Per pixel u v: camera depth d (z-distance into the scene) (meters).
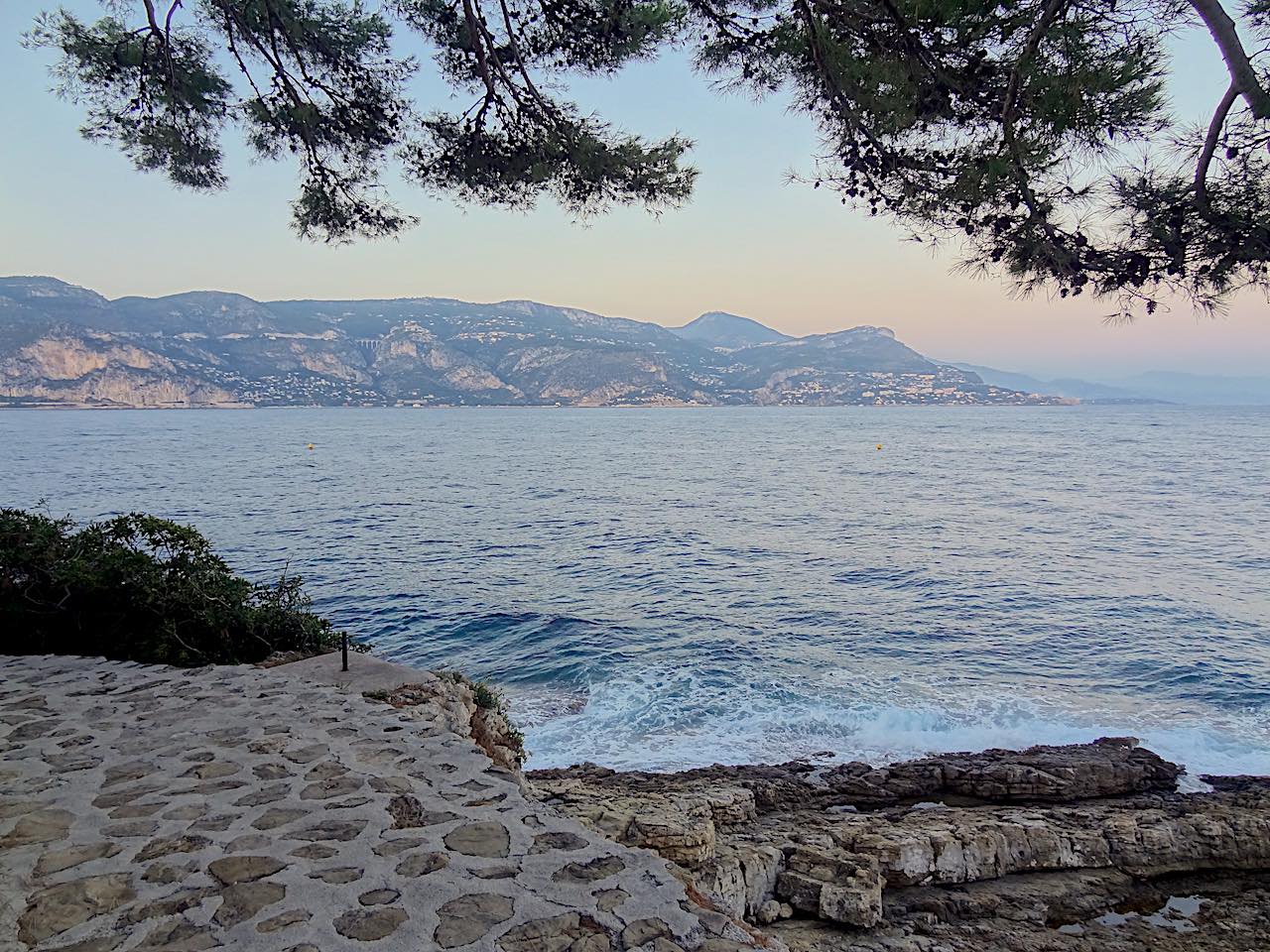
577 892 3.59
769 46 6.23
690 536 39.38
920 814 12.30
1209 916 10.06
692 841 9.79
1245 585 28.75
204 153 8.50
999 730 16.11
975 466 81.31
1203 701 17.64
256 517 43.09
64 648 8.91
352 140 8.17
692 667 20.08
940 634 22.97
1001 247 5.33
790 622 24.31
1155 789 13.44
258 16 7.25
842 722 16.58
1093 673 19.50
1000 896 10.42
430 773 5.14
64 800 4.60
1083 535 39.69
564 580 29.75
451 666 20.39
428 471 73.12
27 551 9.05
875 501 53.59
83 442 104.44
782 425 190.12
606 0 6.93
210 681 7.57
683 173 7.61
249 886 3.58
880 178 5.65
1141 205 4.84
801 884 9.99
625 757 14.99
